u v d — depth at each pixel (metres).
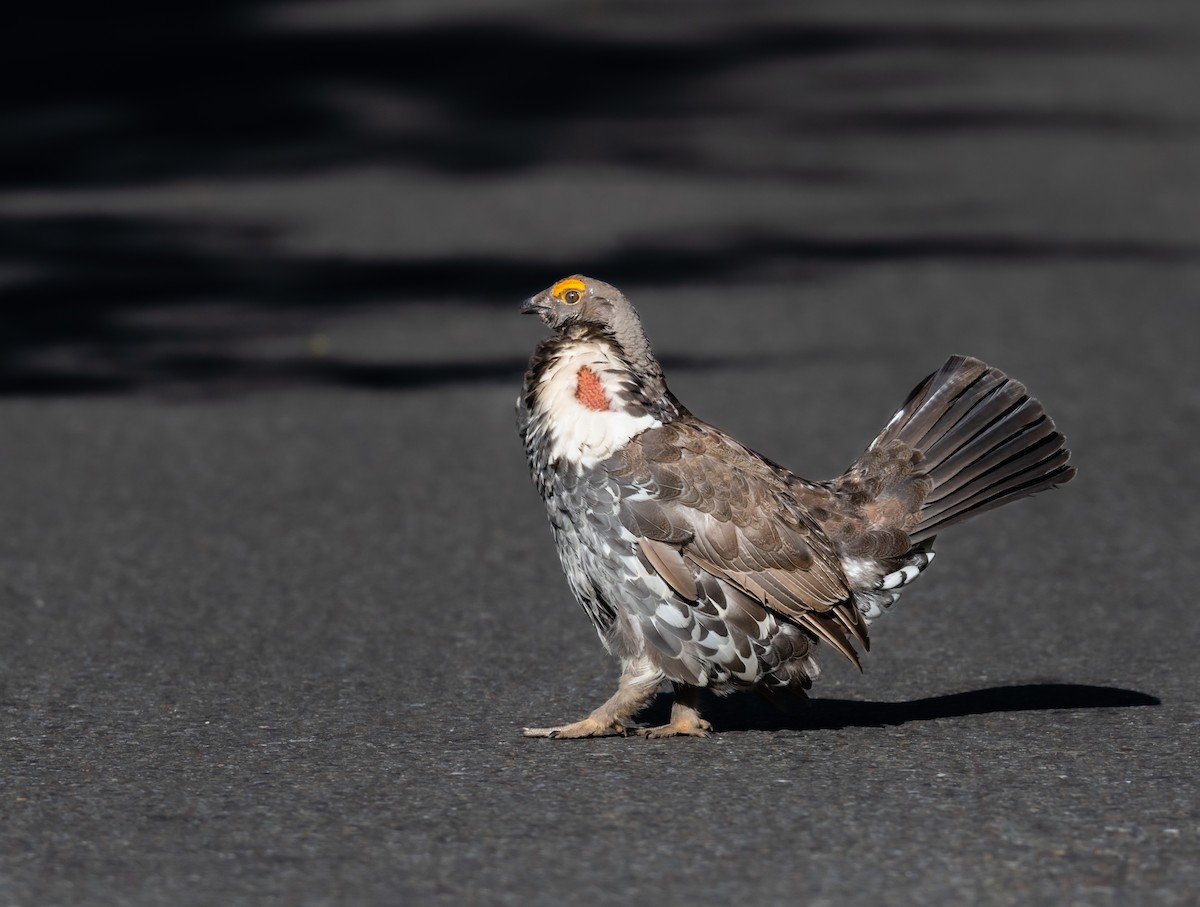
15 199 27.38
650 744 8.64
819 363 18.52
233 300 21.56
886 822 7.37
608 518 8.62
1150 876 6.76
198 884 6.77
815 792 7.79
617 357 8.80
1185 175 29.05
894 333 19.81
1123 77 37.03
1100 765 8.12
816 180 28.86
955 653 10.39
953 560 12.47
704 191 28.03
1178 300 21.25
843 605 8.86
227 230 25.34
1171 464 14.91
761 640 8.71
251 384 17.84
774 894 6.62
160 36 39.66
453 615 11.19
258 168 29.47
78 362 18.73
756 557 8.59
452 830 7.33
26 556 12.54
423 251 24.11
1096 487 14.30
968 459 9.30
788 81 36.66
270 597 11.58
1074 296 21.53
